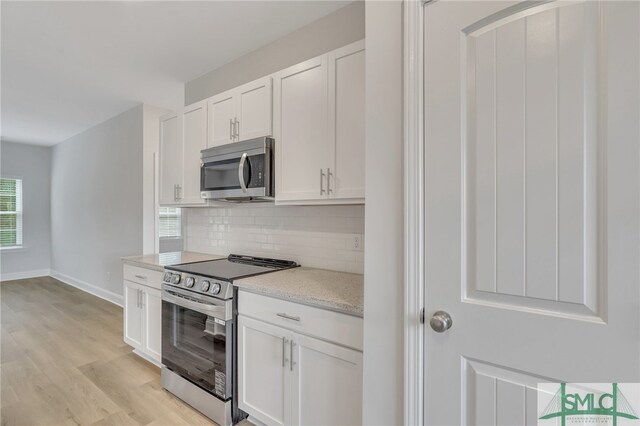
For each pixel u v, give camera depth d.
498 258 0.97
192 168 2.66
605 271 0.82
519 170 0.94
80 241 5.18
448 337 1.05
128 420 1.96
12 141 5.74
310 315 1.53
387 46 1.18
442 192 1.06
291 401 1.60
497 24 0.97
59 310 4.09
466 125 1.02
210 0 2.05
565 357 0.87
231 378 1.86
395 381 1.15
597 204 0.84
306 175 1.95
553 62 0.89
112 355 2.85
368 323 1.22
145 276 2.54
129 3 2.05
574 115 0.86
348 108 1.77
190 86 3.26
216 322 1.90
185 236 3.31
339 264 2.18
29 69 3.00
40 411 2.04
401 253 1.14
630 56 0.79
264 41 2.55
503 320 0.96
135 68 2.99
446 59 1.05
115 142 4.36
